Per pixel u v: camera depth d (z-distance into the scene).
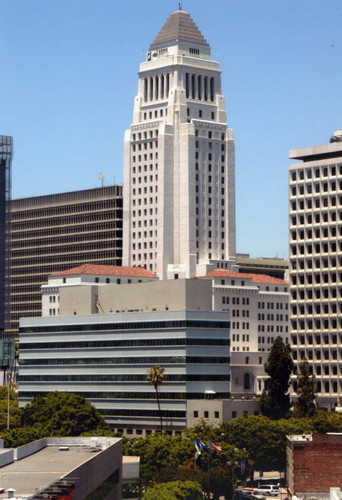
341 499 164.00
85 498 171.50
